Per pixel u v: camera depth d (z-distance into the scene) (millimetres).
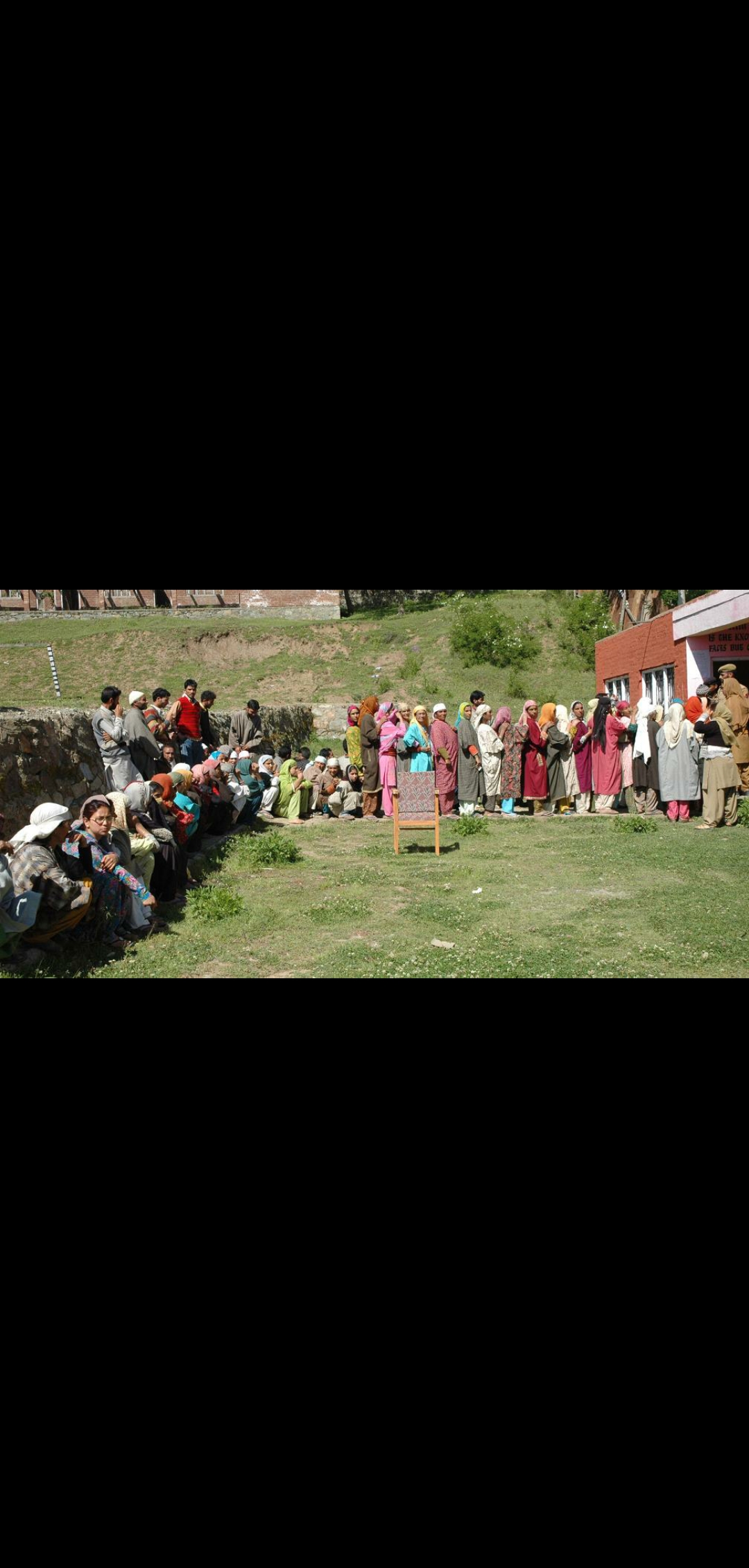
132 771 12352
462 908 10094
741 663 23516
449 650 43844
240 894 10945
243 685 43031
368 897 10711
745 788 18219
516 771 17656
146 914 8953
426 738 18375
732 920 9469
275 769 18578
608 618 42281
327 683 42438
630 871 12031
